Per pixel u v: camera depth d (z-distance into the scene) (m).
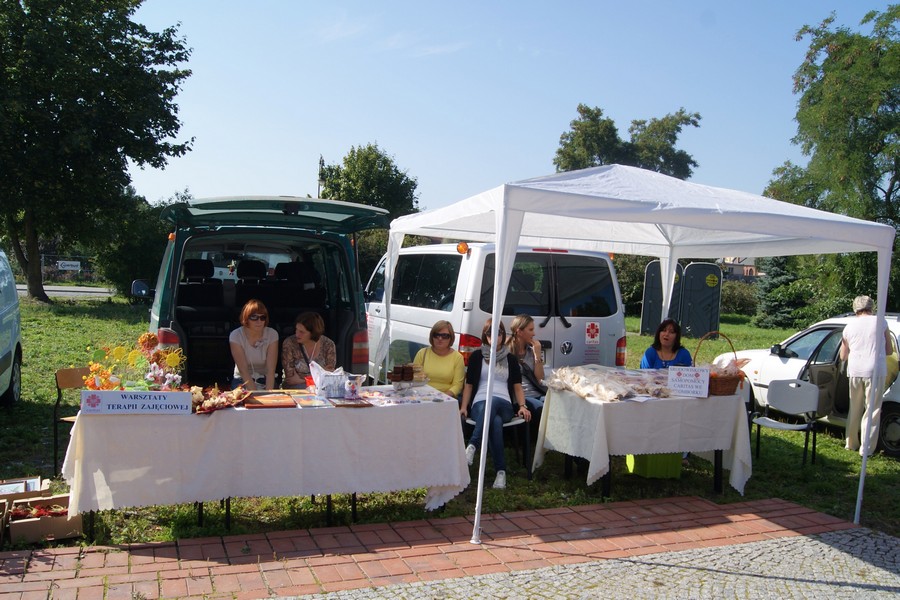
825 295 21.89
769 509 5.95
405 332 8.62
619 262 32.03
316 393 5.16
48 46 22.70
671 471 6.67
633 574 4.50
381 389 5.57
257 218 6.64
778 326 30.78
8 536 4.48
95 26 24.33
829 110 20.59
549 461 7.17
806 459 7.58
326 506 5.30
